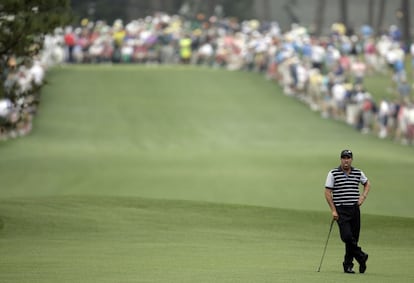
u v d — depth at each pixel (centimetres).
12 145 17162
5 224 8281
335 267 6259
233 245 7425
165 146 17612
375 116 19888
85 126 19475
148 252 6950
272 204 12006
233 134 19062
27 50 8388
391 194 12519
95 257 6669
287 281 5516
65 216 8625
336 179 5956
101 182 13675
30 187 13425
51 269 6056
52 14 8362
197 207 9081
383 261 6600
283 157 15938
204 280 5553
